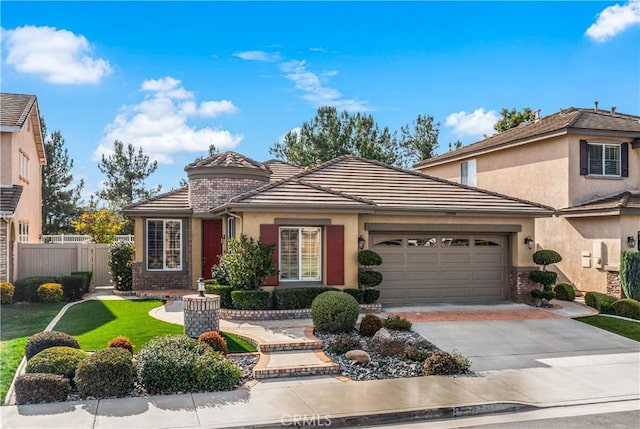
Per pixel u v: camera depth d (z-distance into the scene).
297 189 17.78
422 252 19.11
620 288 20.77
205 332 13.34
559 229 23.88
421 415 9.19
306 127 40.62
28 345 10.96
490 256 19.86
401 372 11.58
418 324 15.62
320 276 17.59
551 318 16.98
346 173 20.92
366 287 17.75
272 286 16.94
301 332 14.06
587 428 8.67
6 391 9.74
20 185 22.22
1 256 19.62
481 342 14.05
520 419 9.16
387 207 17.92
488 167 28.30
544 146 24.38
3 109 22.55
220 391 10.14
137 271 22.06
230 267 16.58
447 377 11.27
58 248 22.88
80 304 19.12
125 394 9.80
